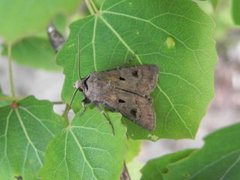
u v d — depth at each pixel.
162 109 0.13
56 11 0.08
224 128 0.14
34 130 0.14
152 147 0.41
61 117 0.13
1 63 0.41
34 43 0.19
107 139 0.13
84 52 0.13
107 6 0.13
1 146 0.14
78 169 0.13
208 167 0.14
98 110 0.13
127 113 0.13
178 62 0.13
